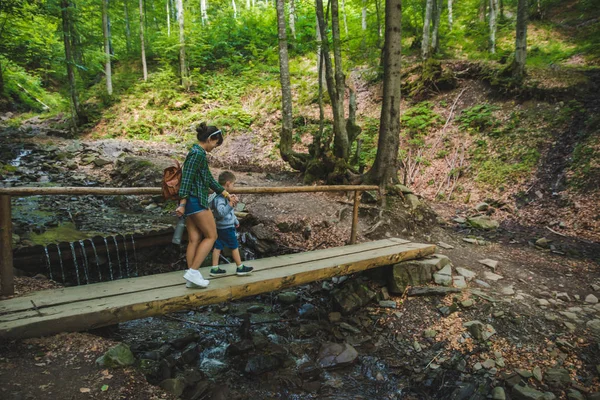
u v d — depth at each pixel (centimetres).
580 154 998
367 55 1766
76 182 886
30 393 255
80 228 602
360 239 699
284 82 1052
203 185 354
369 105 1521
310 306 539
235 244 416
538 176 1020
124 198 802
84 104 1862
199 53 2038
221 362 410
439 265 579
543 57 1606
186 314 519
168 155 1216
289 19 2064
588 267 652
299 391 376
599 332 454
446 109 1375
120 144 1398
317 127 1446
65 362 294
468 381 391
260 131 1539
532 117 1182
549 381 386
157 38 2262
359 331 483
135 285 387
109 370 296
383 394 381
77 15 1689
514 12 2123
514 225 891
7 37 1681
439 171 1165
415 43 1786
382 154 805
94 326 318
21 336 290
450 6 1939
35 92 2283
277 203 827
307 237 706
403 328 484
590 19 1866
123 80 2011
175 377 355
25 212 648
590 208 866
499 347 436
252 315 526
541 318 482
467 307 503
